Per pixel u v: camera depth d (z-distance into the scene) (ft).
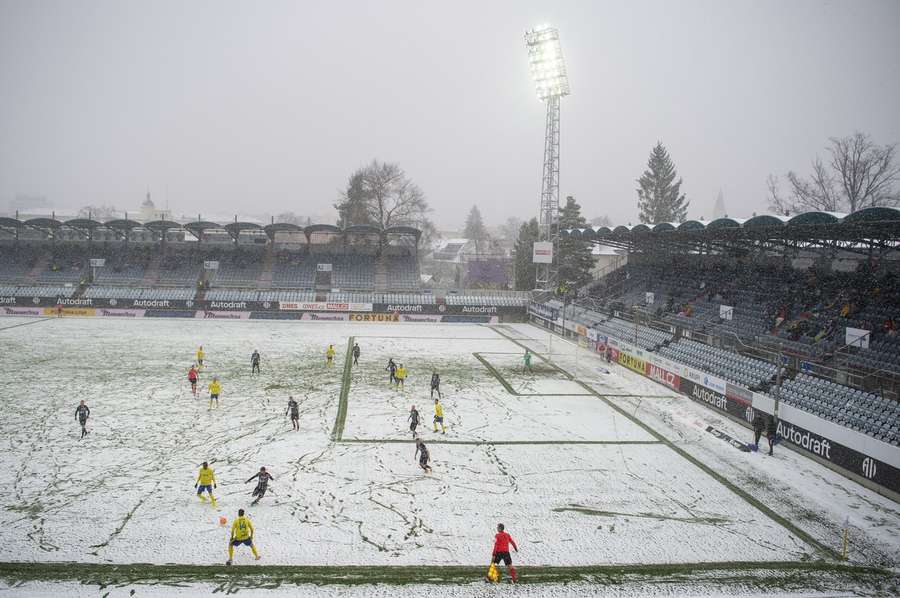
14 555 52.13
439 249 567.18
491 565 50.62
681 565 54.19
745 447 88.12
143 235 287.28
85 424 86.28
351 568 52.03
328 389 115.44
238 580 49.75
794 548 58.03
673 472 77.25
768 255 164.76
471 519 61.98
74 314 215.31
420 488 69.36
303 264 254.88
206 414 96.17
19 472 70.18
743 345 123.85
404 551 55.16
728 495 70.38
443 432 90.68
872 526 63.36
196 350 152.15
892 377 93.15
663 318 163.02
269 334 184.34
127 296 220.84
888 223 98.68
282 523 59.62
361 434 88.48
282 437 85.92
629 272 220.23
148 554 53.16
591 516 63.62
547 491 69.77
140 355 142.92
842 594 50.47
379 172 295.07
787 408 89.86
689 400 117.50
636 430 95.40
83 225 238.27
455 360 150.61
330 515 61.72
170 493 65.72
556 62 213.87
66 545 54.08
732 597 49.55
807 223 104.99
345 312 226.17
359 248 266.77
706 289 167.22
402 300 234.99
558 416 101.96
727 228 132.77
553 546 56.95
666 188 344.69
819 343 112.98
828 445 81.51
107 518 59.47
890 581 52.65
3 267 238.27
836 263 143.54
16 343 152.97
